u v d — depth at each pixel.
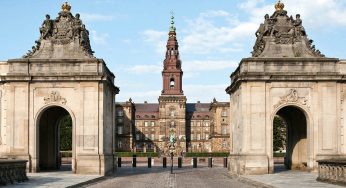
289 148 65.69
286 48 58.44
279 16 59.28
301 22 59.09
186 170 73.19
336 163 40.34
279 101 56.97
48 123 65.69
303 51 58.44
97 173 56.12
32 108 57.50
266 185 41.00
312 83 57.38
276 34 58.72
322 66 57.50
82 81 57.06
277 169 64.56
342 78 57.00
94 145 56.72
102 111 56.97
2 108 58.22
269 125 56.66
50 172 58.53
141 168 79.75
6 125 57.75
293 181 44.62
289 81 57.03
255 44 60.81
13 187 38.34
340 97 57.47
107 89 60.91
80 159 56.41
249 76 56.44
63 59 57.41
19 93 57.50
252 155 56.03
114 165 65.50
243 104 56.75
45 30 58.84
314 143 56.97
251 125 56.56
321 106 57.12
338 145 57.06
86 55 58.12
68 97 57.31
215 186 44.16
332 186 38.97
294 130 64.38
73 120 56.94
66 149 134.00
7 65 58.62
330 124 57.12
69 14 59.41
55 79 57.00
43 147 65.44
